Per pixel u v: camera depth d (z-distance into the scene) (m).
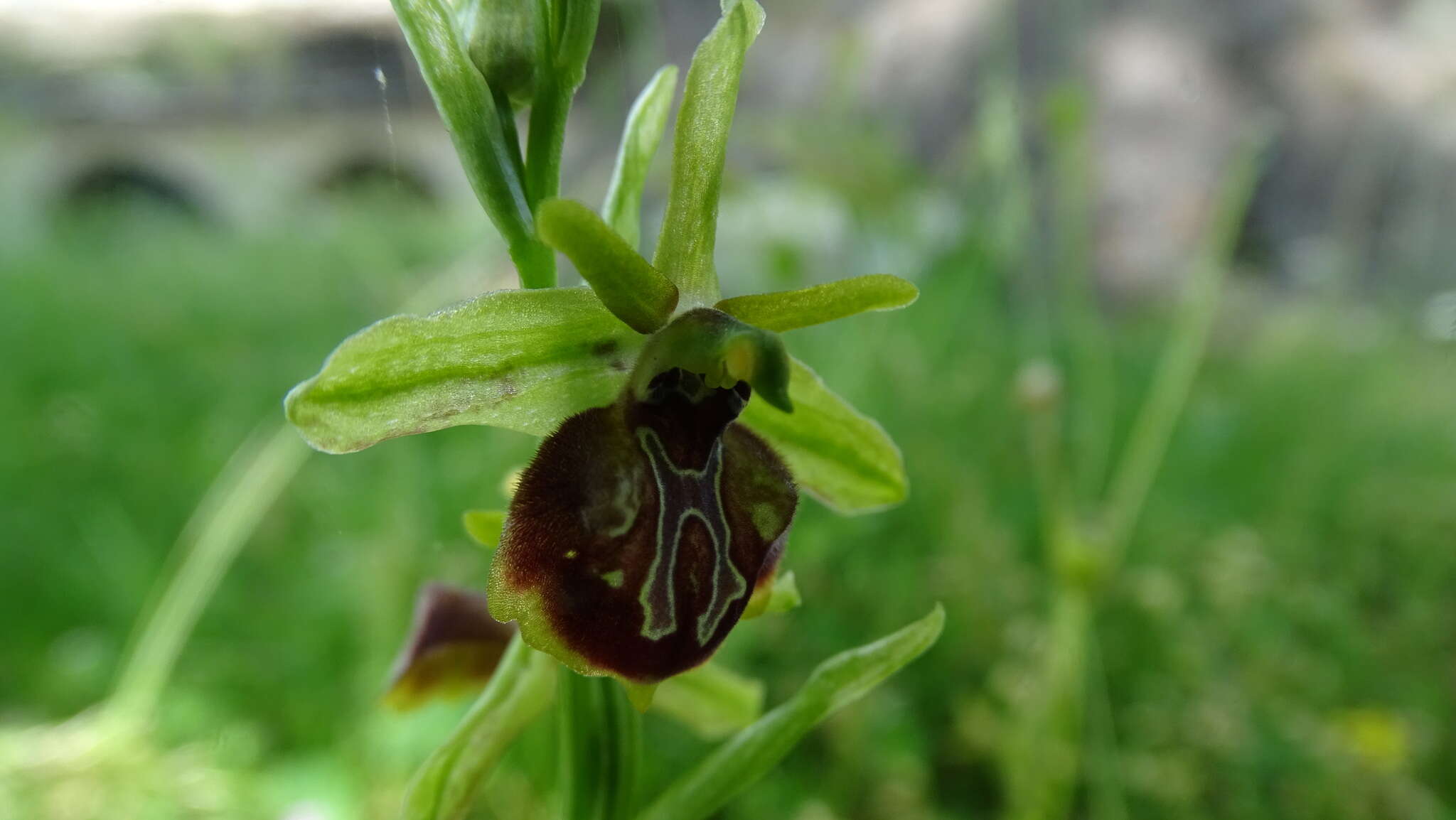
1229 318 0.26
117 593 0.12
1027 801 0.09
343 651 0.11
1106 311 0.28
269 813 0.09
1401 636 0.12
